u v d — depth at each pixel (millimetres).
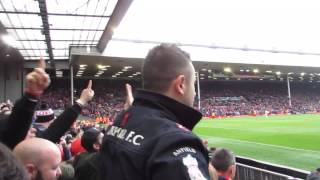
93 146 4281
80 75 55781
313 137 20703
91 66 43625
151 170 1365
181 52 1725
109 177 1586
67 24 22797
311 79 76188
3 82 38375
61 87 58906
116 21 21750
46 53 33469
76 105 3035
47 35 24984
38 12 19844
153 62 1683
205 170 1343
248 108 65062
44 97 54031
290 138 20484
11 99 38438
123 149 1551
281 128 27984
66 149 6160
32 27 23188
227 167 3916
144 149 1459
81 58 35094
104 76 59250
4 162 937
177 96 1670
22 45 28984
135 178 1453
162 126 1493
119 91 62938
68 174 3455
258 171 7773
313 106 71562
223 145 18141
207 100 67125
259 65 47969
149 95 1659
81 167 3088
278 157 13398
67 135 10383
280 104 69875
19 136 2438
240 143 18641
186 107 1606
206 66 47781
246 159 9000
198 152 1389
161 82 1662
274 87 77688
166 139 1386
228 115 58500
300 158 12969
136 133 1558
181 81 1662
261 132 24781
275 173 7305
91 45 31562
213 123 36656
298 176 7230
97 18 21609
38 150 1582
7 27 23016
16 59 36656
